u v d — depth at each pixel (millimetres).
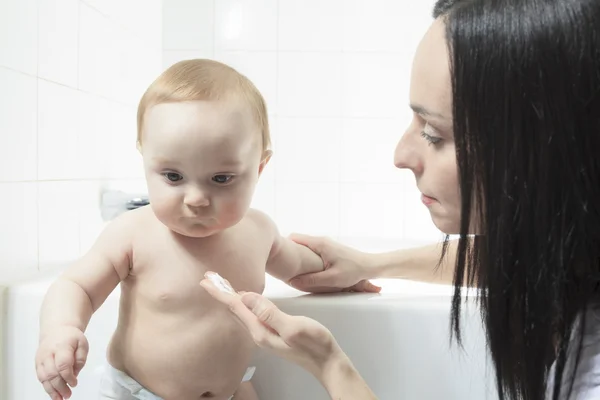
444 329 790
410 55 1807
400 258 880
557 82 478
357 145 1826
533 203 499
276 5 1814
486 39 508
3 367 788
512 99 496
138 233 711
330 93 1823
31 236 922
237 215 674
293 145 1829
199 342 690
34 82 934
